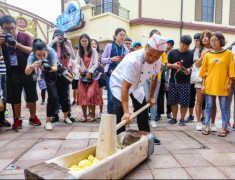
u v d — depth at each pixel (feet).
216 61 10.50
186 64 13.14
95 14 37.50
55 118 13.69
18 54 11.39
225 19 38.60
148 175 6.15
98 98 13.66
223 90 10.44
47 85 11.30
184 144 9.10
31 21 58.70
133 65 6.77
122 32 12.79
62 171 4.55
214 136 10.50
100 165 4.84
